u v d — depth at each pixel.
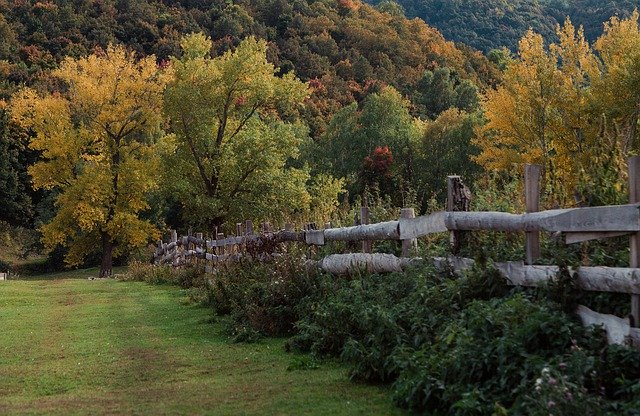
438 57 123.44
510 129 32.44
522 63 32.53
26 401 6.30
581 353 4.58
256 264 12.82
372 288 8.05
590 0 190.50
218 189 37.88
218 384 6.62
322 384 6.33
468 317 5.98
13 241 61.31
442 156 59.12
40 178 39.19
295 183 38.19
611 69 28.92
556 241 6.25
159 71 40.81
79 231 48.47
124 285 21.77
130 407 5.86
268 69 37.84
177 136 37.31
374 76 108.50
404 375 5.54
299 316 9.26
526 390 4.59
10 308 14.66
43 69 84.75
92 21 103.38
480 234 7.25
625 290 4.90
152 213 53.62
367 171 51.97
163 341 9.43
